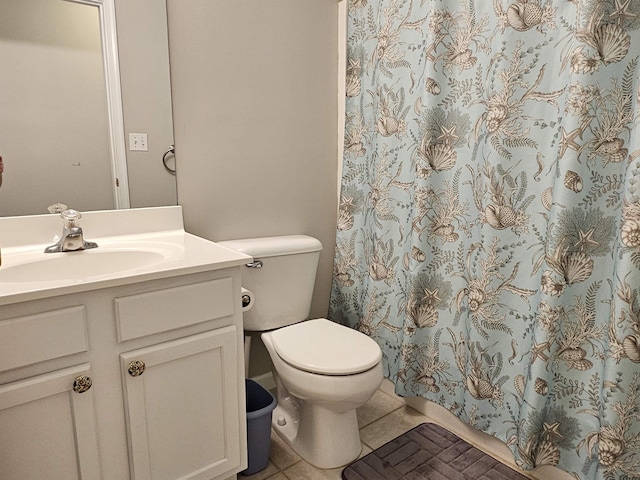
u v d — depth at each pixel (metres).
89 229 1.40
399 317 1.81
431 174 1.58
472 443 1.64
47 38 1.28
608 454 1.17
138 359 1.06
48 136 1.31
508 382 1.44
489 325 1.46
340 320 2.10
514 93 1.33
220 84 1.64
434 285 1.66
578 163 1.17
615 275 1.14
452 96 1.52
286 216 1.91
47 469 0.98
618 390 1.15
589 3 1.10
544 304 1.26
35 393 0.93
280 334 1.58
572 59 1.15
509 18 1.31
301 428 1.59
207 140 1.64
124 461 1.09
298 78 1.86
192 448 1.20
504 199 1.38
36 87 1.28
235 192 1.74
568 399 1.31
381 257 1.85
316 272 1.92
